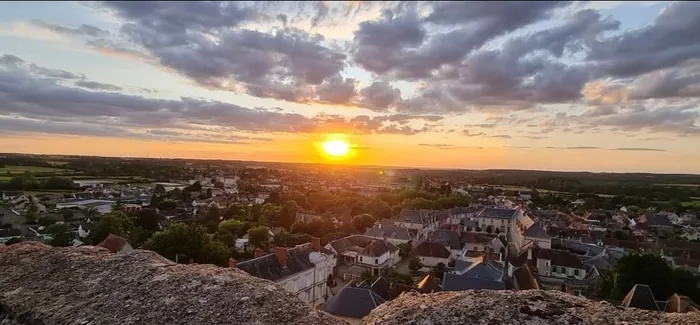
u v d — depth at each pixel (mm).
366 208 85062
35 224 68625
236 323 6477
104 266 8516
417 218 74812
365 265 49000
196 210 93438
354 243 56875
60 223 66375
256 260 31406
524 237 62312
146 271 8156
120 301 7191
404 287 32531
